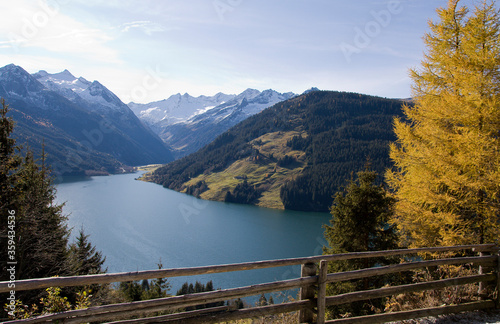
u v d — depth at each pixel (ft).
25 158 59.88
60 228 62.85
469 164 31.86
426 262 16.88
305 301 14.21
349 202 49.60
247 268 12.84
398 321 16.31
